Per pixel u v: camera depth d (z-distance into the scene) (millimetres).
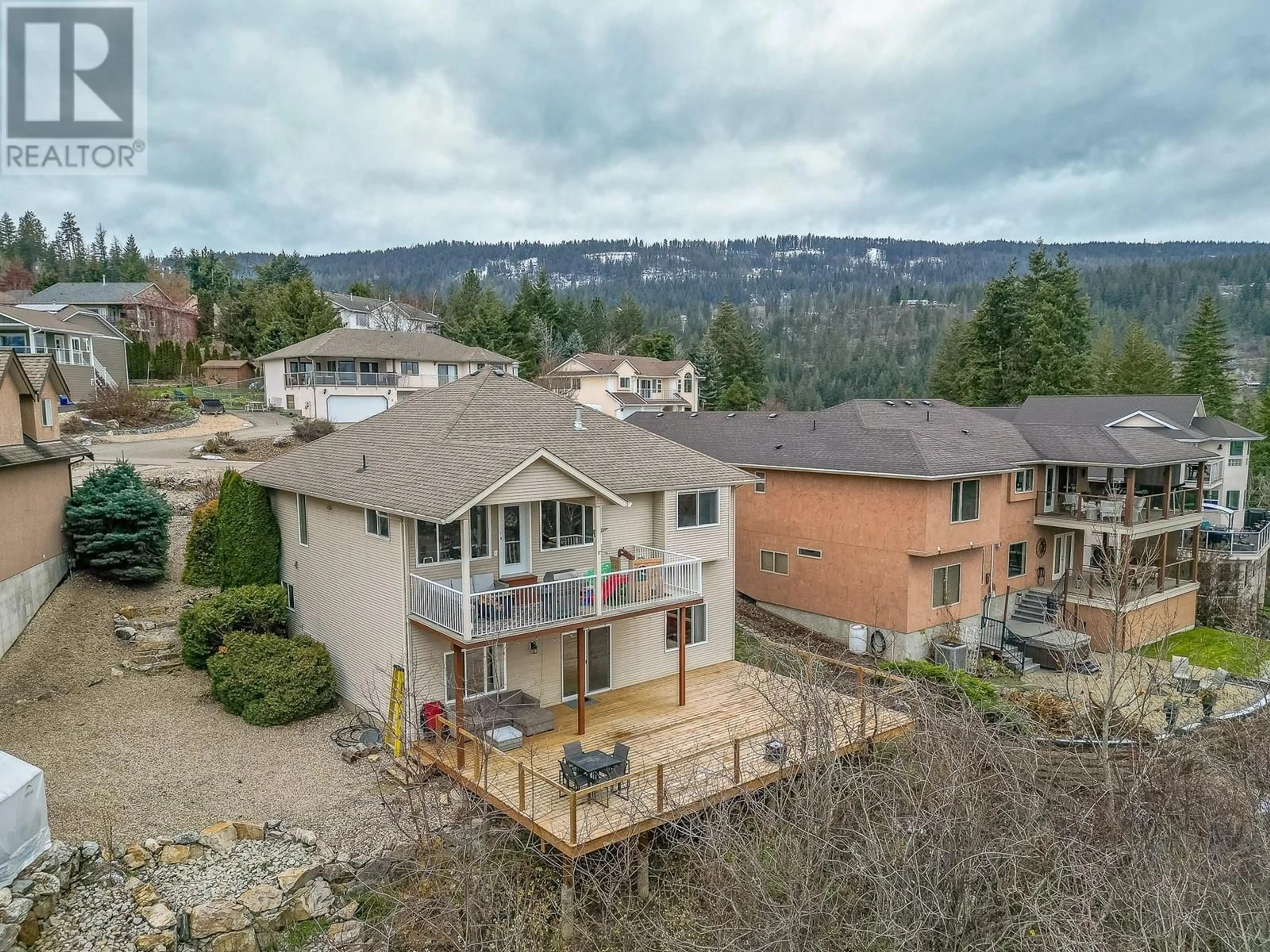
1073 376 54750
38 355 22047
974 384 59125
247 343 70562
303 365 50594
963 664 24609
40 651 17859
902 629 24422
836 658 24000
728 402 72500
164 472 29359
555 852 13289
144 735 15789
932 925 9680
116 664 18094
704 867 11422
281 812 13531
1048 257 60594
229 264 111125
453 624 15062
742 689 19250
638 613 17250
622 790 13859
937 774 11844
